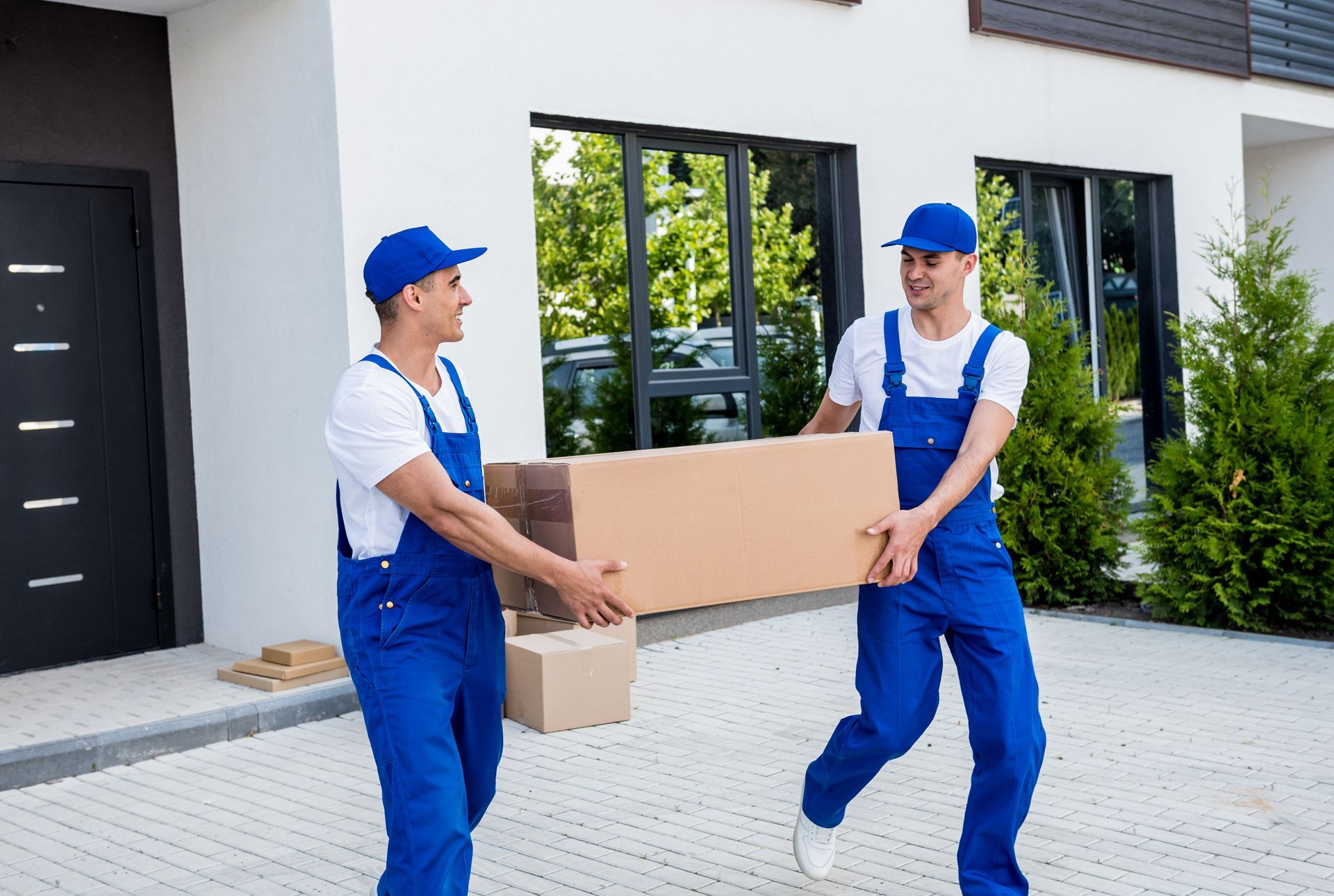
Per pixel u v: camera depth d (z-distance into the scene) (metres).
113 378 6.50
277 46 5.95
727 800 4.33
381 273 2.75
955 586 3.09
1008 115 8.84
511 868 3.75
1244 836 3.86
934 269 3.10
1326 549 6.61
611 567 2.68
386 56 5.86
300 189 5.92
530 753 4.96
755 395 7.57
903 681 3.12
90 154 6.40
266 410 6.21
